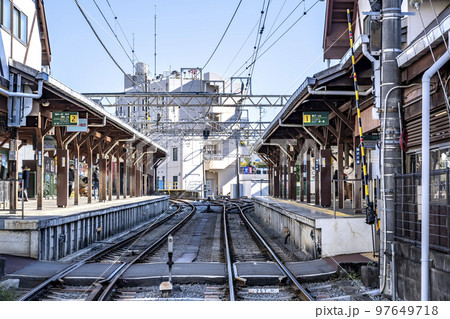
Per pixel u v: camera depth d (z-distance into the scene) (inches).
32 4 737.6
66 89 611.2
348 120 642.8
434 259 299.1
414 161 445.1
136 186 1467.8
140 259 527.5
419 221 320.8
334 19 887.7
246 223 1027.9
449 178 285.6
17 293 366.6
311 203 967.6
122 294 371.2
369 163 627.2
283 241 739.4
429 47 331.3
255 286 403.5
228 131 1784.0
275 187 1406.3
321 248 496.1
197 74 2113.7
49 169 756.0
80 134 895.7
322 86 555.2
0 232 494.9
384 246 360.8
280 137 1126.4
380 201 370.9
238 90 2191.2
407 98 413.1
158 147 1546.5
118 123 908.0
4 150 989.8
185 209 1596.9
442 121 379.6
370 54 390.0
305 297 346.3
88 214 663.8
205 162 2369.6
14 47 647.8
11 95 551.8
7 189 782.5
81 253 594.2
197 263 473.4
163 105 1128.8
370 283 385.1
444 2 572.1
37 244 490.9
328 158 790.5
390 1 358.3
